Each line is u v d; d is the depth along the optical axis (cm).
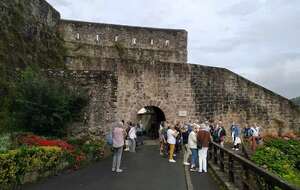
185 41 3919
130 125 2538
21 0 2464
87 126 2086
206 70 3105
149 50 3772
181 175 1495
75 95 2028
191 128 1878
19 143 1486
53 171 1411
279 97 3228
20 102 1830
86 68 3022
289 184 615
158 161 1948
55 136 1859
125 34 3709
